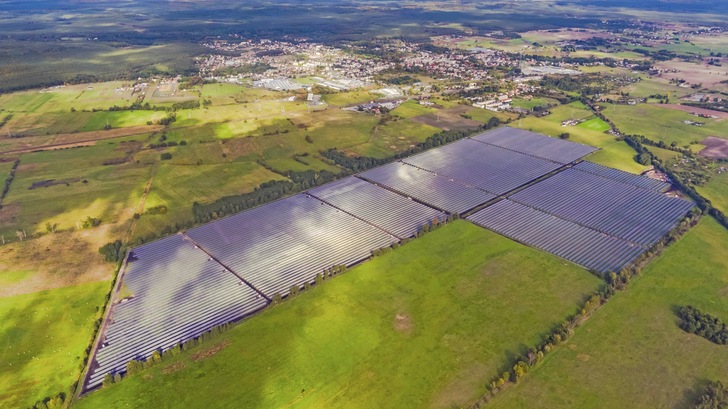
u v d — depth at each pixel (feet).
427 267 552.82
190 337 446.19
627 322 470.39
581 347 437.58
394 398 382.83
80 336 450.71
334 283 524.52
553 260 567.18
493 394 385.70
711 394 383.04
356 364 415.85
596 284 523.29
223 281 527.81
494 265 556.51
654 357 427.33
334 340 442.50
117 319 470.39
